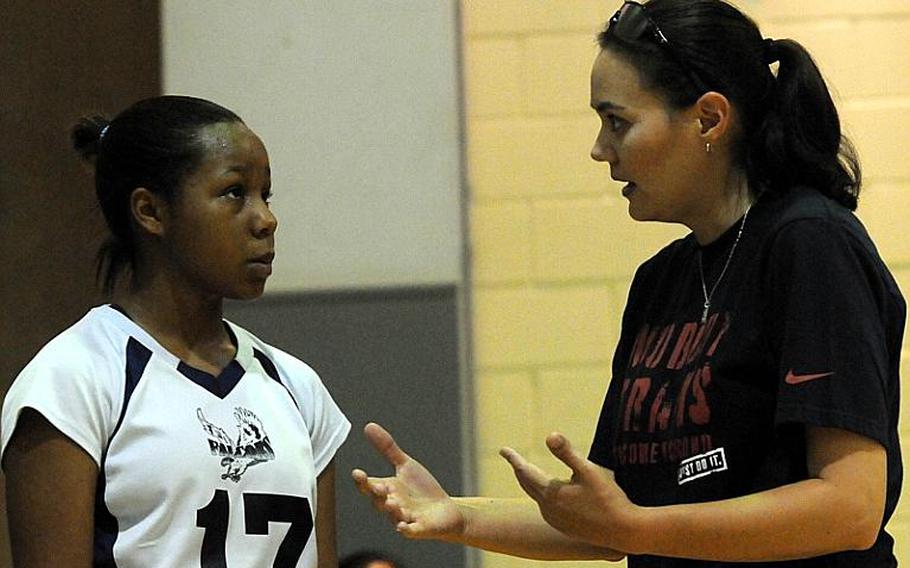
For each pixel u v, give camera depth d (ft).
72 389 16.58
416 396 30.83
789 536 16.42
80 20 33.19
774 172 18.24
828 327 16.84
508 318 32.19
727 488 17.63
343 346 31.04
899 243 32.12
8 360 32.42
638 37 18.21
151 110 17.97
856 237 17.43
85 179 32.78
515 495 31.78
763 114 18.35
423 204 31.40
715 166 18.39
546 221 32.22
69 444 16.39
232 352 18.40
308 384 19.16
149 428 16.80
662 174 18.31
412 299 31.12
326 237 31.40
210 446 17.07
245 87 31.60
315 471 18.81
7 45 32.94
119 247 18.34
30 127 32.96
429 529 18.47
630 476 18.78
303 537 17.76
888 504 17.66
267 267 17.88
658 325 19.35
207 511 16.83
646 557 18.92
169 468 16.67
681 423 17.97
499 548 19.88
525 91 32.40
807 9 32.40
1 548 30.78
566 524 16.53
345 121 31.55
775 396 17.39
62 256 32.89
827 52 32.35
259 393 18.13
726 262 18.37
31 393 16.55
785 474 17.28
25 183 32.96
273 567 17.34
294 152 31.55
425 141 31.55
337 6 31.68
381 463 30.66
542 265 32.19
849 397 16.57
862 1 32.40
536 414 31.99
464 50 32.42
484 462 31.86
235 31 31.71
